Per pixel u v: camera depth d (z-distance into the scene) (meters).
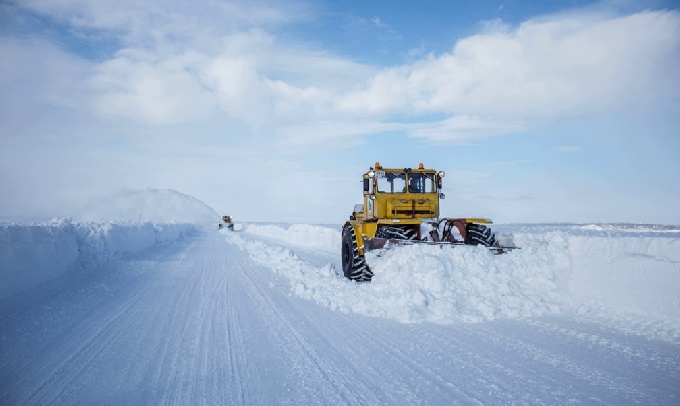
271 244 23.41
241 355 4.31
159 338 4.90
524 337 4.79
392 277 6.93
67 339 4.80
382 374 3.75
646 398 3.17
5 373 3.79
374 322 5.66
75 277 8.59
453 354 4.25
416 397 3.24
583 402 3.11
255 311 6.30
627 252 5.74
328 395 3.31
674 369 3.73
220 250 17.69
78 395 3.34
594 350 4.28
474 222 8.19
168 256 14.54
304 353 4.36
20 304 6.05
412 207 9.23
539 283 6.34
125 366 3.99
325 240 20.52
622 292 5.60
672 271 5.18
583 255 6.27
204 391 3.42
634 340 4.56
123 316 5.90
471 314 5.75
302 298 7.34
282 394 3.35
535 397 3.21
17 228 6.81
